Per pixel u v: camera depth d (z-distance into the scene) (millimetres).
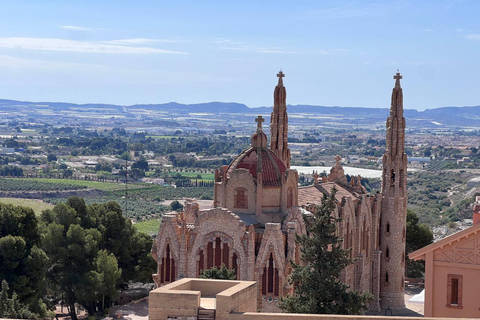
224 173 117062
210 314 55188
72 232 137000
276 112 132500
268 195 115312
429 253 78062
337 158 147625
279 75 133000
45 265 126125
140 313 134125
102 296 136875
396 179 140375
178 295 55594
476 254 76125
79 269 137250
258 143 119125
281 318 53812
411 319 53688
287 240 107625
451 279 77375
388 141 141625
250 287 59125
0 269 118125
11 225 123625
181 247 111875
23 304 112938
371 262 138250
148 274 149625
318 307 90188
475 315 76250
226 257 109625
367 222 135250
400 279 140750
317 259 92000
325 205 93125
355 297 91375
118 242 146000
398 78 142000
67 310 146625
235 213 115750
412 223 178375
